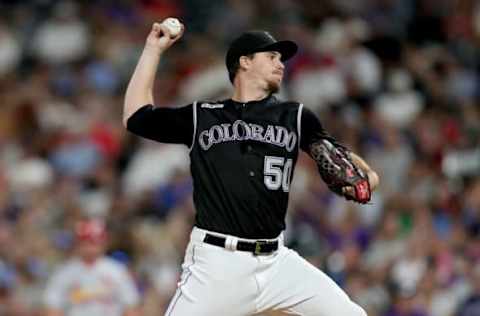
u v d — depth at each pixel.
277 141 24.66
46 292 42.94
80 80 67.94
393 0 78.06
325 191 54.69
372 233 51.66
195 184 24.78
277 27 73.19
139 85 25.08
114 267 42.12
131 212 53.75
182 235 50.66
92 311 41.50
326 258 48.16
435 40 75.12
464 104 67.44
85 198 56.25
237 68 25.27
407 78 67.50
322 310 24.69
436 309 45.50
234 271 24.23
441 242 48.44
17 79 68.69
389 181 57.94
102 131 62.59
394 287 46.62
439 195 53.56
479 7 78.25
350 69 66.69
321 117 61.94
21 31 71.75
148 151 59.62
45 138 62.78
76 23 71.75
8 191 57.44
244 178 24.33
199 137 24.77
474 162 58.81
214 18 75.12
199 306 24.30
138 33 73.12
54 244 51.41
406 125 63.62
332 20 72.31
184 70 68.31
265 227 24.38
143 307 46.16
